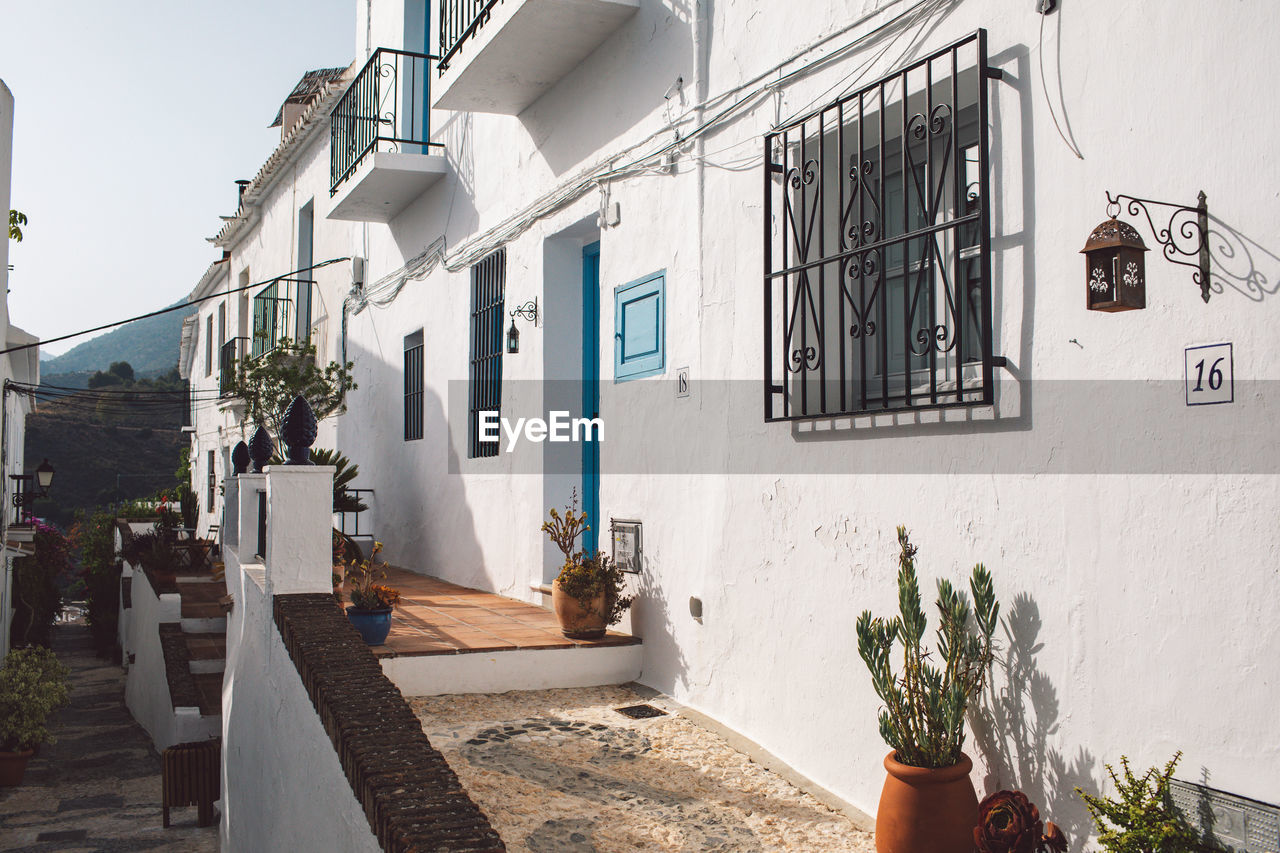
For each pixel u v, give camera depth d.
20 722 10.47
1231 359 3.03
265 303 17.89
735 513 5.52
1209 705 3.05
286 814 4.61
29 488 23.77
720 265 5.74
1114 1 3.44
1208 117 3.12
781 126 5.22
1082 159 3.54
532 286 8.31
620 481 6.82
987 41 3.96
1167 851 2.98
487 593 9.01
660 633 6.23
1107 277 3.22
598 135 7.28
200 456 25.38
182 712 8.94
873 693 4.45
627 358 6.76
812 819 4.30
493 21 7.19
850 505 4.65
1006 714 3.78
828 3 4.92
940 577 4.12
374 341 12.66
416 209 11.29
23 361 18.58
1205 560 3.09
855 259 4.91
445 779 3.17
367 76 11.23
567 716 5.64
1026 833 3.22
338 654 4.30
